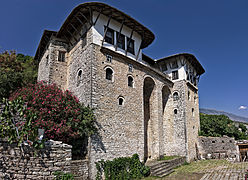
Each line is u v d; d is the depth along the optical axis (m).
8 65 22.44
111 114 14.71
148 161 18.36
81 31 17.06
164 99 24.75
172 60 25.83
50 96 12.28
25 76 21.94
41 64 21.41
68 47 19.20
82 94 14.74
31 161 8.30
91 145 12.65
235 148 27.75
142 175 14.38
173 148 22.67
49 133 10.95
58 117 11.76
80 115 12.43
